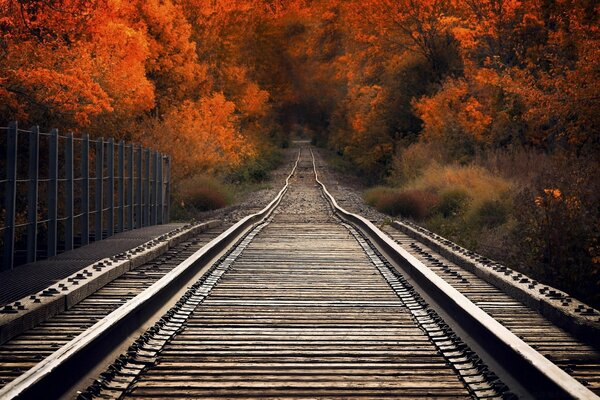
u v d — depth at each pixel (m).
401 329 18.28
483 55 93.00
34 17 45.66
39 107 44.31
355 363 14.80
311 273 29.08
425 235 40.59
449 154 91.50
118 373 13.36
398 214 64.75
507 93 75.50
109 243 34.94
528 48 75.81
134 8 78.12
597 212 29.16
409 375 13.85
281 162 196.25
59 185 45.72
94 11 48.31
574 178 32.72
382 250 37.00
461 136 90.12
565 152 49.31
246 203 82.12
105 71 52.69
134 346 15.24
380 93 126.31
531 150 72.44
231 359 15.04
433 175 76.31
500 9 79.06
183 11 104.69
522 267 29.23
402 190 79.19
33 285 21.66
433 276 23.00
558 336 17.55
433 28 115.31
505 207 47.75
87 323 18.05
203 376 13.62
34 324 17.53
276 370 14.10
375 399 12.17
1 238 40.91
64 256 29.41
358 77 141.38
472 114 86.62
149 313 18.70
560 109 48.72
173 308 20.14
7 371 13.33
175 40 87.31
